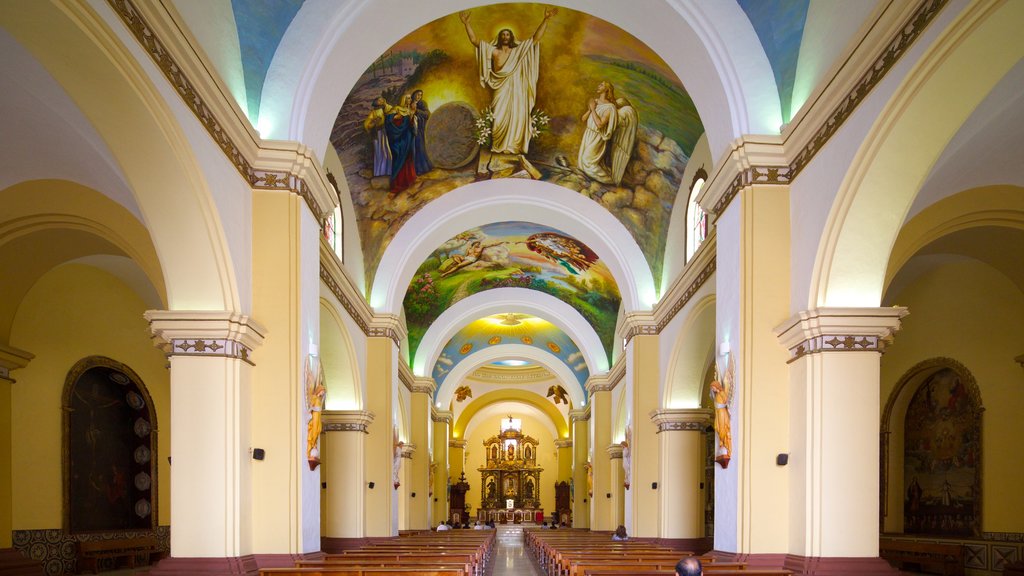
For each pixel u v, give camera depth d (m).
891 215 7.52
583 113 13.54
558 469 43.34
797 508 8.21
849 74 7.37
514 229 19.25
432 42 11.59
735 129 9.38
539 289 23.72
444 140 14.22
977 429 12.37
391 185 15.03
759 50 9.43
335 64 9.68
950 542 12.76
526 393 41.03
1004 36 5.89
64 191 9.55
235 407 7.92
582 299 23.41
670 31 9.86
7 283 11.30
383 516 16.38
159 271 9.57
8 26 5.52
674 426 15.15
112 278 13.73
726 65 9.42
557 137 14.24
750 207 8.97
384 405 16.52
